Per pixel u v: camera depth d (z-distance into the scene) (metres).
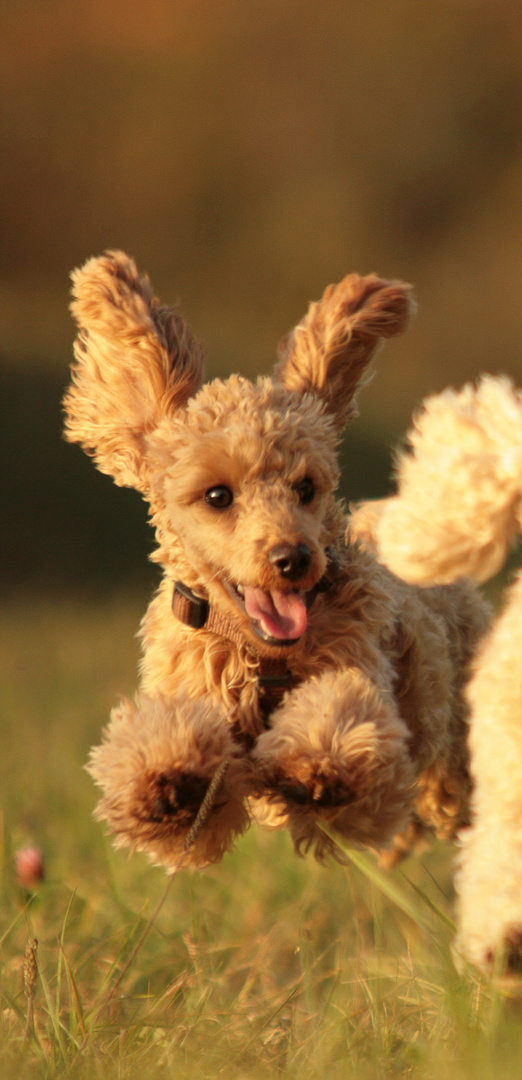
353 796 5.77
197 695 6.62
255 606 6.39
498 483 5.27
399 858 8.83
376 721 6.01
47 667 22.58
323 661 6.60
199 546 6.54
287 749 5.89
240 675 6.59
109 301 6.94
